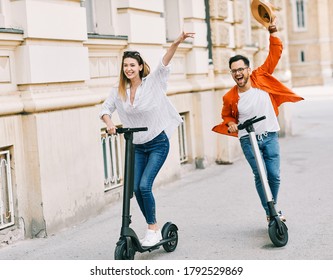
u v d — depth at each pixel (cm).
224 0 1203
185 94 1073
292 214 727
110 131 540
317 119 2031
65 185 701
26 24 652
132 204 829
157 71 545
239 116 632
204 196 865
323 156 1194
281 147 1371
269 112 627
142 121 555
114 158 844
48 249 624
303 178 963
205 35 1146
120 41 849
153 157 562
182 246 610
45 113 670
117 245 526
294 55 5841
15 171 650
